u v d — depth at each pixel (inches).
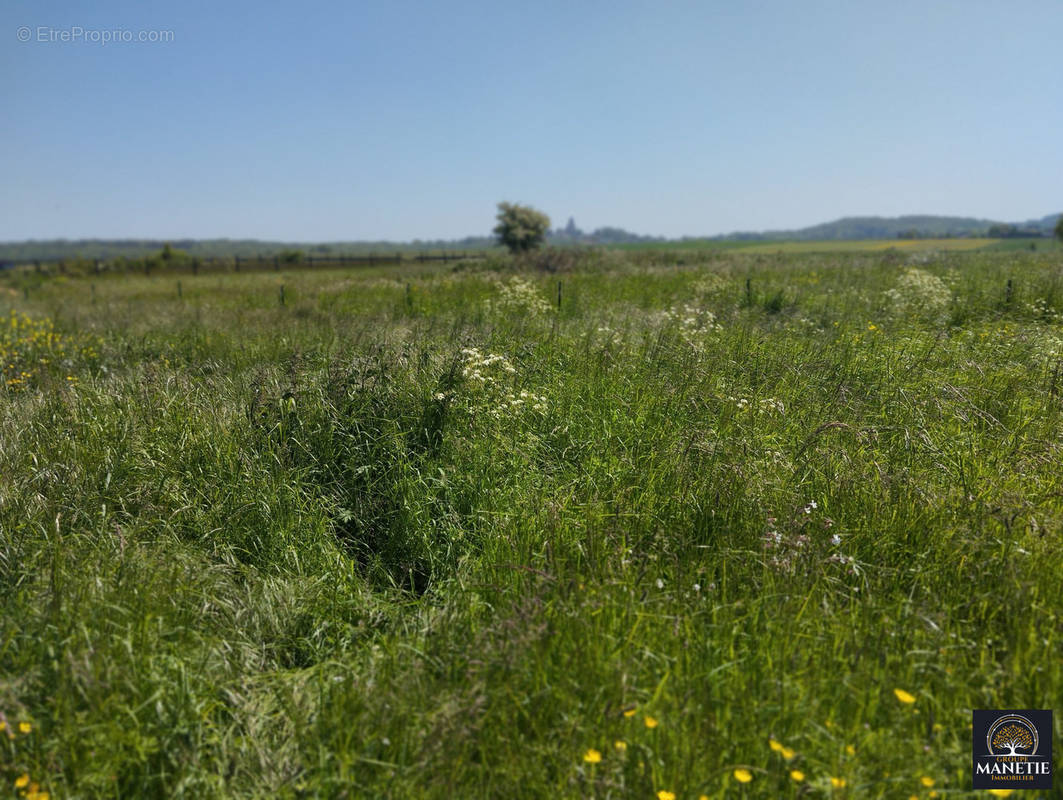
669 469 191.3
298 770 111.7
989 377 262.1
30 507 181.5
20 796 102.1
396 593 169.5
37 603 139.4
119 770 107.5
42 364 378.9
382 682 123.0
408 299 573.3
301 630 151.5
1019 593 131.0
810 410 232.8
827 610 133.1
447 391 231.1
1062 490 171.0
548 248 1090.7
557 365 290.8
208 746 116.6
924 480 180.1
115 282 1365.7
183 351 395.2
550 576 141.6
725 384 257.9
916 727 109.7
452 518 185.2
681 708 109.4
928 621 127.3
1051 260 751.1
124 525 178.5
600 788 100.7
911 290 469.4
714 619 132.6
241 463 204.5
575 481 190.9
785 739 105.3
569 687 116.9
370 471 208.4
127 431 225.9
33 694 116.7
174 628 137.3
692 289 579.2
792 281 607.2
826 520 161.6
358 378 252.7
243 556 180.1
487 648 125.3
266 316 526.6
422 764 104.4
